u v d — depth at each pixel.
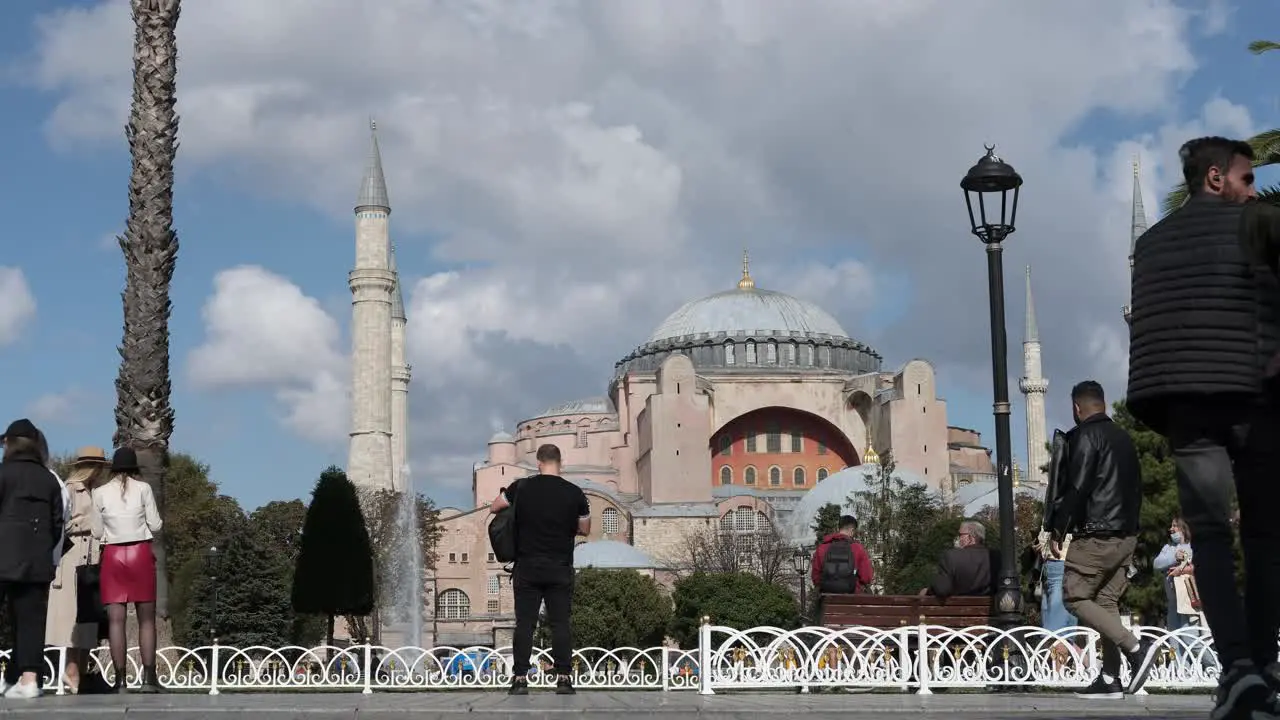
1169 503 47.94
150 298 23.53
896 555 83.69
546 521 12.01
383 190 102.94
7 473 11.62
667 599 91.31
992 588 15.88
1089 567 11.02
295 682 18.34
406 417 126.12
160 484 23.16
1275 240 6.56
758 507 115.06
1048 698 11.09
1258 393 6.57
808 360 138.25
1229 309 6.65
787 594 84.38
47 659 14.86
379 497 88.31
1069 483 11.02
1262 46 21.47
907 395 116.69
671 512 114.19
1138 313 6.96
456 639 118.88
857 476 109.62
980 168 17.72
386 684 18.70
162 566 22.23
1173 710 8.75
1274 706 6.44
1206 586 6.62
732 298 143.88
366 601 32.62
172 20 24.12
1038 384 128.75
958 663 13.19
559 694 11.69
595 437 133.50
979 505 108.00
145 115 23.81
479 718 8.12
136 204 23.67
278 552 70.25
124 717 8.18
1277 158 21.14
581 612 85.31
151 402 23.31
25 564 11.49
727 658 13.44
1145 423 7.13
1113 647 11.29
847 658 13.32
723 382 124.88
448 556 121.81
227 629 67.94
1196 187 7.09
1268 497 6.62
